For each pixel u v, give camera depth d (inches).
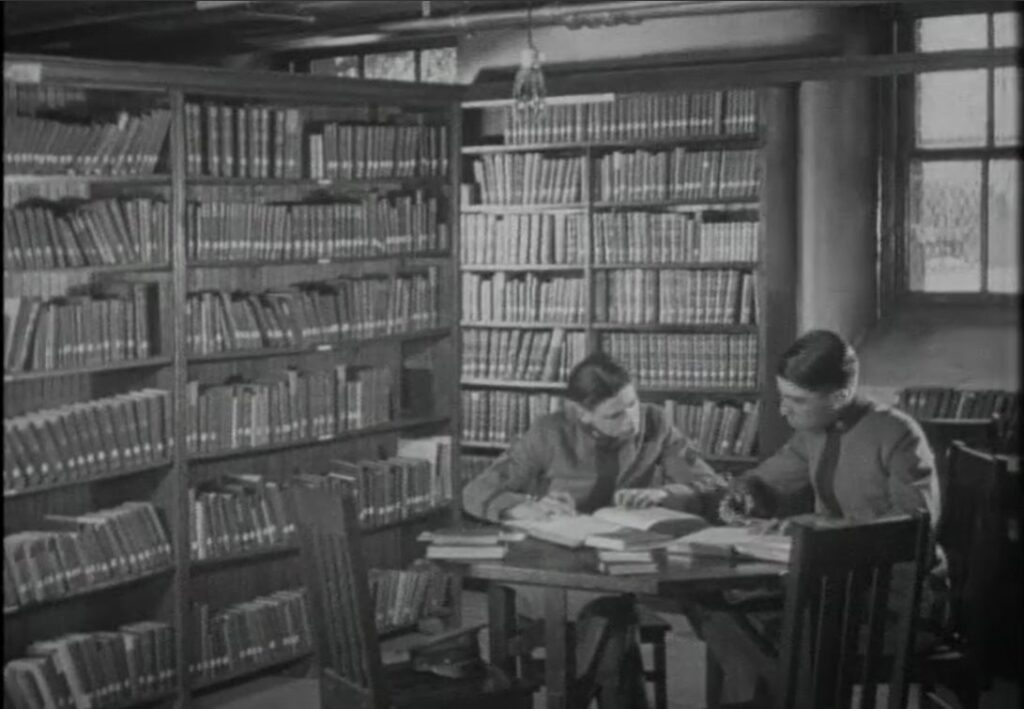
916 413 327.6
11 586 241.8
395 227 314.8
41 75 242.8
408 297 318.7
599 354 257.3
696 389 346.9
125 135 261.0
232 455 281.9
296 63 404.2
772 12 335.3
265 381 293.9
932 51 318.3
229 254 281.9
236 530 282.5
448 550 220.8
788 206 343.9
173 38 373.7
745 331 343.0
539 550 225.5
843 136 339.9
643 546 222.4
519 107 273.3
